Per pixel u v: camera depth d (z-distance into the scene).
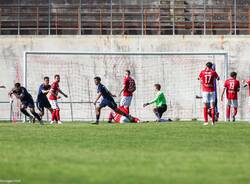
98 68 123.44
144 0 144.88
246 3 145.12
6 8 140.88
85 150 55.22
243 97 123.81
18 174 41.97
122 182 38.56
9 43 124.00
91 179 39.72
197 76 123.50
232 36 124.69
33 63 122.94
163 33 141.00
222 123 93.69
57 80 99.81
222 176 40.97
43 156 50.81
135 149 56.09
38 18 140.75
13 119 121.00
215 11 142.00
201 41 124.69
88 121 115.00
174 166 45.25
